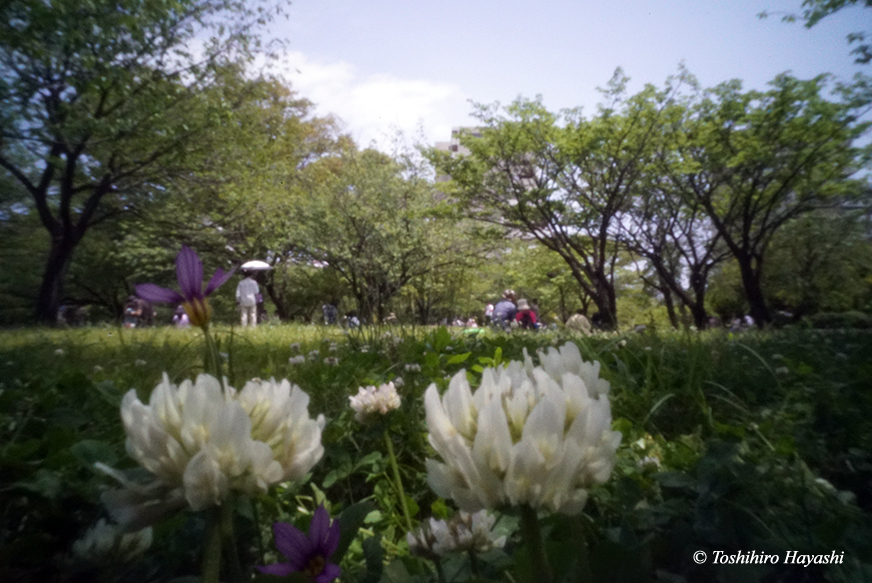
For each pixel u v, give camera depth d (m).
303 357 4.12
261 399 0.77
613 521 1.53
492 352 4.35
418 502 1.86
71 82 14.17
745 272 22.69
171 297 0.99
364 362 3.59
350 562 1.40
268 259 28.77
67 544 1.31
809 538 1.34
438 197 27.08
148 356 4.04
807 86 19.16
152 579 1.23
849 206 23.25
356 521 1.04
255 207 22.84
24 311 29.66
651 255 25.11
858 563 1.26
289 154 29.47
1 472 1.44
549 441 0.67
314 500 1.68
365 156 27.12
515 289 33.62
